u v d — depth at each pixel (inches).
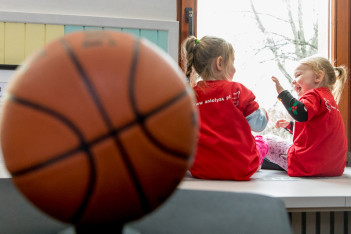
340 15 77.5
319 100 57.7
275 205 22.6
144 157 15.6
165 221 20.2
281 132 77.0
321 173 57.3
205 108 54.8
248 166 52.6
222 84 55.0
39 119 15.2
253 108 54.9
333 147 57.7
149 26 64.9
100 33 17.2
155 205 17.3
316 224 48.7
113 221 16.8
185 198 24.3
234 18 74.3
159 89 16.0
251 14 74.9
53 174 15.2
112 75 15.4
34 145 15.3
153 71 16.2
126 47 16.4
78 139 15.0
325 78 62.4
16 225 20.4
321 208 41.3
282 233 18.6
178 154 16.6
